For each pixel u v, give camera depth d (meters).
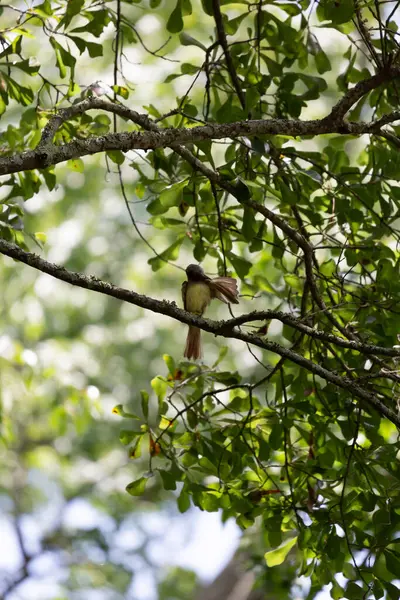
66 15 9.87
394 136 10.03
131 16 21.80
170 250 11.40
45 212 22.20
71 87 10.77
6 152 11.32
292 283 11.02
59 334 22.30
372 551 8.78
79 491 22.75
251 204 10.00
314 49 11.10
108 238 22.25
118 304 22.48
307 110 21.31
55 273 8.41
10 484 23.08
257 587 13.21
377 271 10.22
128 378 21.84
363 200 10.68
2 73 10.61
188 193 10.88
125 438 9.84
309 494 9.38
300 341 9.92
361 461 9.26
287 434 10.03
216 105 11.65
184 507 9.73
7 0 17.91
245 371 20.95
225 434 9.84
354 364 10.02
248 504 9.40
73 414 16.91
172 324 22.19
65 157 8.49
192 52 21.59
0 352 16.31
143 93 20.75
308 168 11.66
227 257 11.05
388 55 9.59
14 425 22.47
